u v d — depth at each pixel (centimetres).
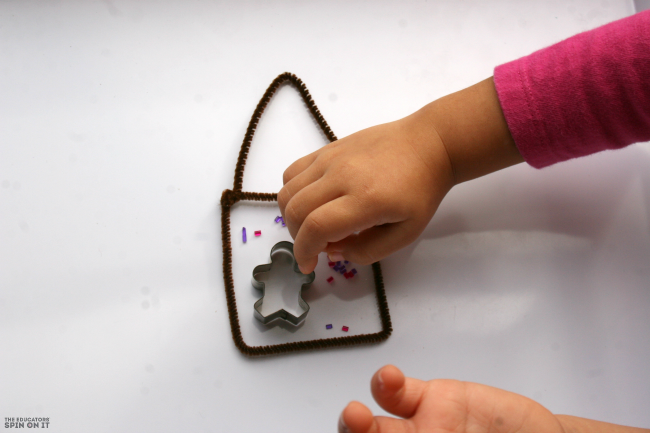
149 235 34
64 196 35
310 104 37
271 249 34
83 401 32
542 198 36
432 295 34
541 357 33
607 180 36
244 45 38
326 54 38
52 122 36
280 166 36
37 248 34
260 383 32
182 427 32
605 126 31
